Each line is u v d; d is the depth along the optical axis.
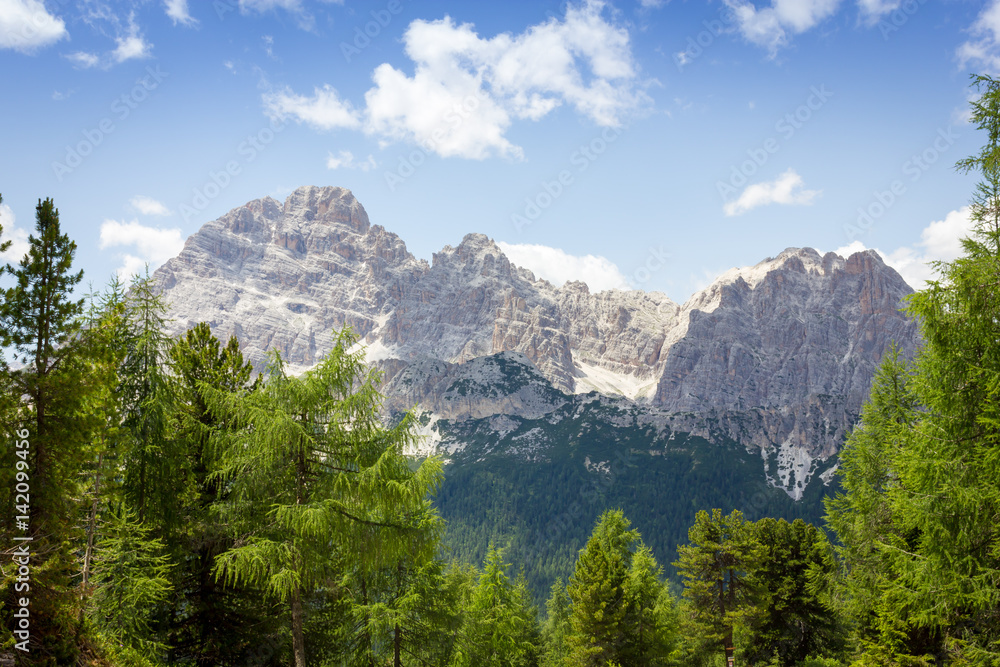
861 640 29.72
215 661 21.42
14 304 17.36
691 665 56.94
